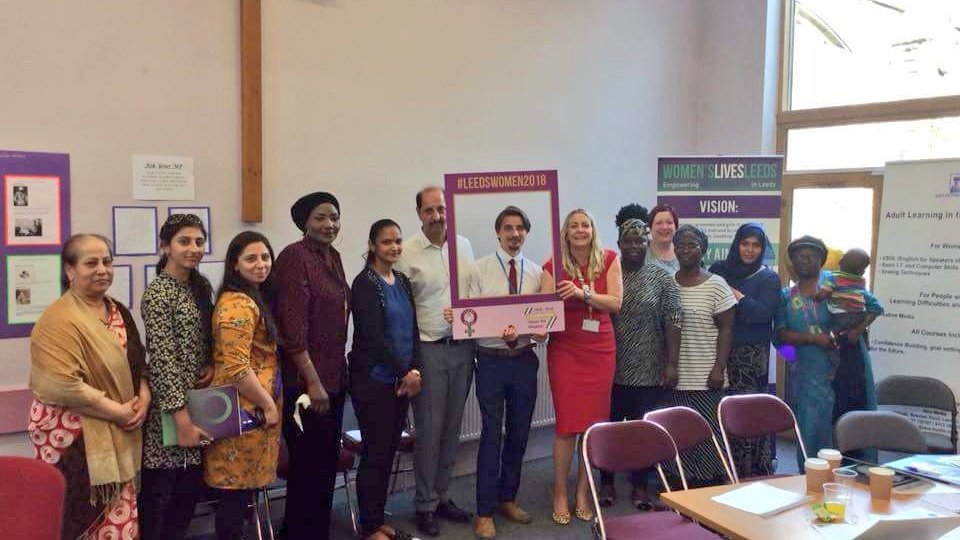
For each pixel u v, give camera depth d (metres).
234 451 2.73
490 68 4.65
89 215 3.30
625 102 5.41
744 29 5.57
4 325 3.11
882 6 5.04
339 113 4.03
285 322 3.00
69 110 3.24
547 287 3.62
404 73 4.27
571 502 4.05
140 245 3.43
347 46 4.04
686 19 5.78
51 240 3.20
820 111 5.33
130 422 2.52
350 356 3.37
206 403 2.58
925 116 4.83
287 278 3.04
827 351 3.89
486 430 3.64
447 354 3.62
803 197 5.45
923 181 4.38
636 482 4.00
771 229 4.66
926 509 2.22
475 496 4.16
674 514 2.81
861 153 5.17
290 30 3.84
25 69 3.13
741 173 4.65
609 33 5.29
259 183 3.71
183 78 3.53
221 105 3.64
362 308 3.29
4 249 3.10
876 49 5.09
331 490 3.27
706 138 5.88
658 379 3.97
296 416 2.99
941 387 4.04
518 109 4.80
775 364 5.53
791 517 2.19
